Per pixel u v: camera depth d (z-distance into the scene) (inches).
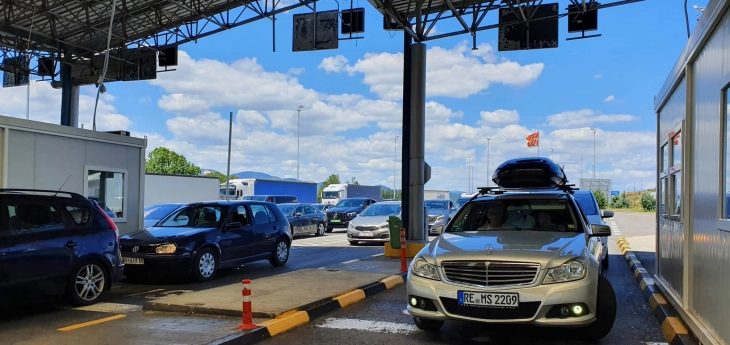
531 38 555.5
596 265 213.8
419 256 227.8
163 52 714.2
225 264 413.1
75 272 287.1
